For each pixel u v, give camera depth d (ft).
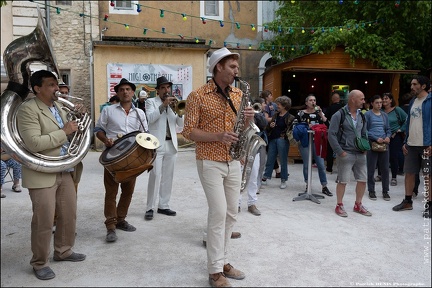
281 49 43.93
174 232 16.24
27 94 12.59
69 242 13.26
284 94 41.34
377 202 21.62
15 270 12.55
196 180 26.23
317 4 42.27
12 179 24.54
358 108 18.90
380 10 35.91
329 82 41.37
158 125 17.85
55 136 11.85
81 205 20.16
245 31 52.21
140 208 19.71
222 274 11.66
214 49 51.26
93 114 44.29
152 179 17.71
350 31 34.63
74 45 46.96
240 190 12.85
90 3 46.96
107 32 48.21
